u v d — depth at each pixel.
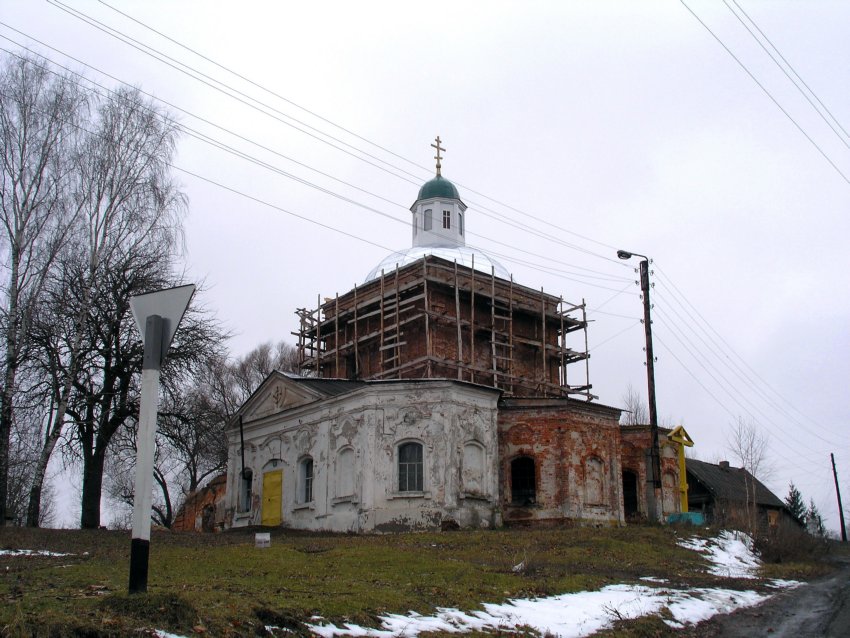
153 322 9.85
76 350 25.48
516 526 31.14
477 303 39.78
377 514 28.81
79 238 26.48
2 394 24.48
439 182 45.94
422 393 29.88
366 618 11.05
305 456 32.84
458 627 11.52
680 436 38.56
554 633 11.96
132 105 28.00
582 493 31.52
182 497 59.59
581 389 41.66
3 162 25.69
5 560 16.44
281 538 25.92
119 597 9.31
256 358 57.22
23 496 40.59
